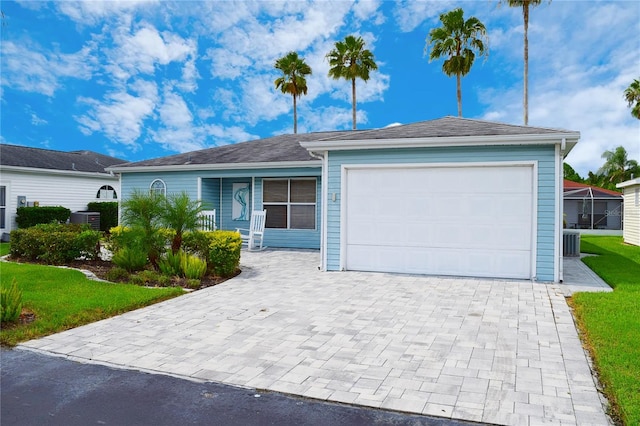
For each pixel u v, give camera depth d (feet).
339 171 32.89
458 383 13.12
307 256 41.93
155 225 31.27
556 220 27.99
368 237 32.53
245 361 15.02
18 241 37.14
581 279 29.32
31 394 12.78
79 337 17.72
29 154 63.98
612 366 13.83
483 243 29.81
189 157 53.31
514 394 12.36
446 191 30.53
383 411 11.57
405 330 18.35
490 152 29.27
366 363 14.74
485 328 18.58
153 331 18.44
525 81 93.76
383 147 31.45
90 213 62.28
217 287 27.45
